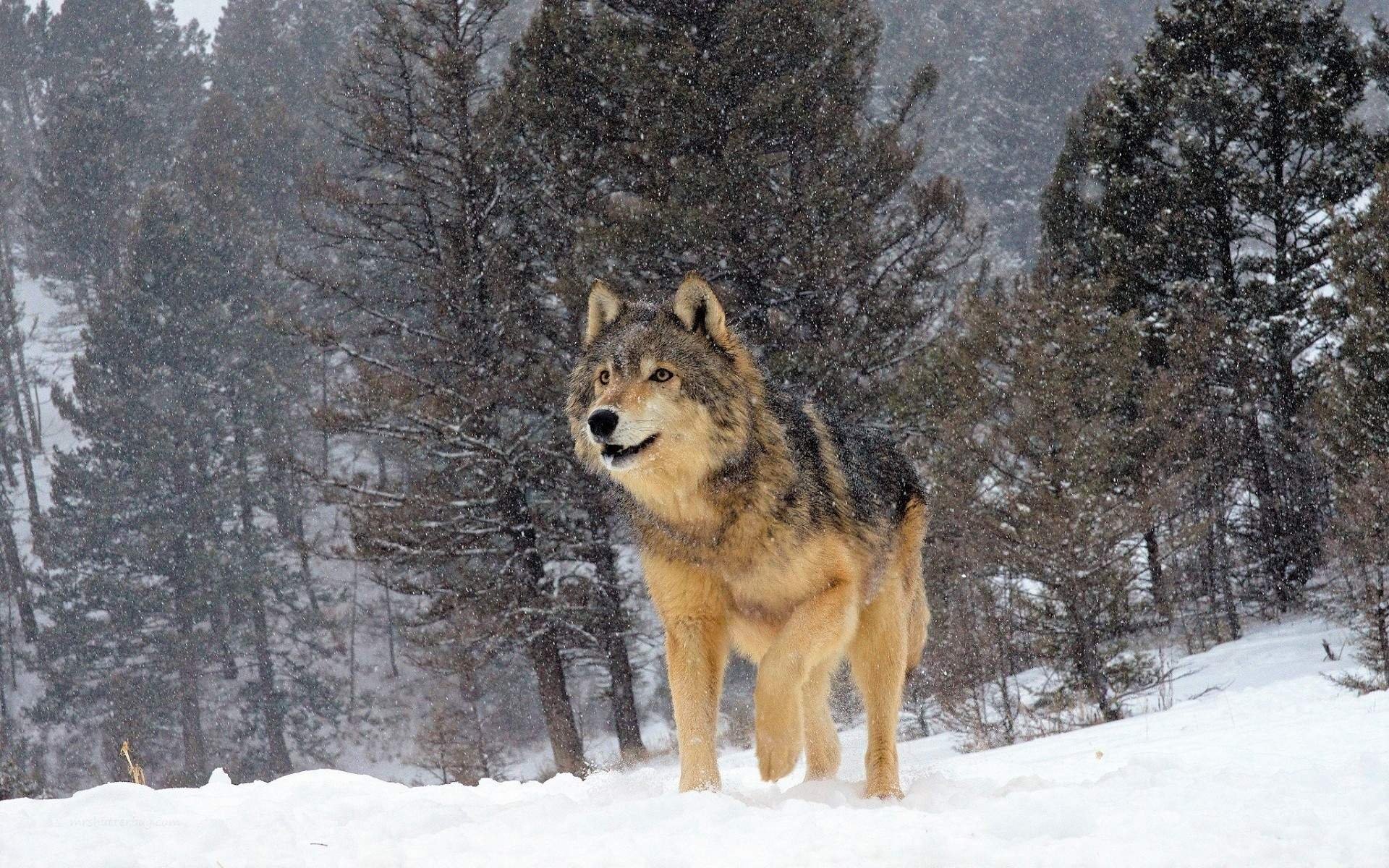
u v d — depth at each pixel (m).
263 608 70.19
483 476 38.03
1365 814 5.78
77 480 71.38
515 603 38.09
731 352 9.09
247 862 6.07
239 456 74.00
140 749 66.56
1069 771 10.21
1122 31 126.19
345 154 86.44
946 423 32.94
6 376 105.00
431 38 42.09
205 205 81.06
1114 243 47.69
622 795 9.19
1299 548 46.22
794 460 8.98
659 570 9.04
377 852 5.99
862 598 9.53
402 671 75.12
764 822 6.29
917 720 36.50
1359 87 46.97
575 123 40.78
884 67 115.00
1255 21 46.72
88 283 110.69
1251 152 47.22
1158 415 37.56
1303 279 45.62
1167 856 5.12
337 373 80.38
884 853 5.40
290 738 71.69
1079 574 30.72
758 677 8.73
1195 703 28.36
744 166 36.44
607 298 9.88
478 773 42.25
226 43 122.19
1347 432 36.91
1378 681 26.20
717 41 40.62
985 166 114.12
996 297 37.59
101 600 68.94
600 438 8.50
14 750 62.00
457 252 40.50
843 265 37.09
